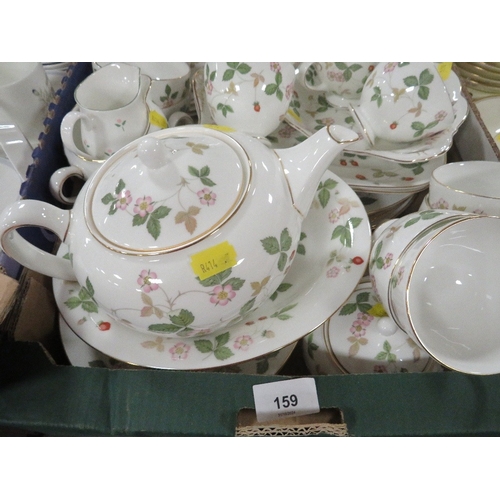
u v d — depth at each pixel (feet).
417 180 2.36
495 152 2.25
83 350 1.98
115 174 1.67
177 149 1.63
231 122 2.29
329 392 1.53
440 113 2.23
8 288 1.53
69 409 1.51
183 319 1.56
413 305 1.74
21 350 1.65
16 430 1.71
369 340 2.03
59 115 2.58
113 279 1.53
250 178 1.60
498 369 1.41
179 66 2.87
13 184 2.65
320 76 2.74
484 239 1.83
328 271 1.90
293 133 2.71
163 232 1.49
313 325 1.72
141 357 1.71
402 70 2.23
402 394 1.51
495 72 2.71
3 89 2.35
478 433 1.44
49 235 2.43
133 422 1.49
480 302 1.91
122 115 2.21
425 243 1.57
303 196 1.74
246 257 1.53
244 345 1.71
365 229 1.98
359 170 2.43
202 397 1.52
